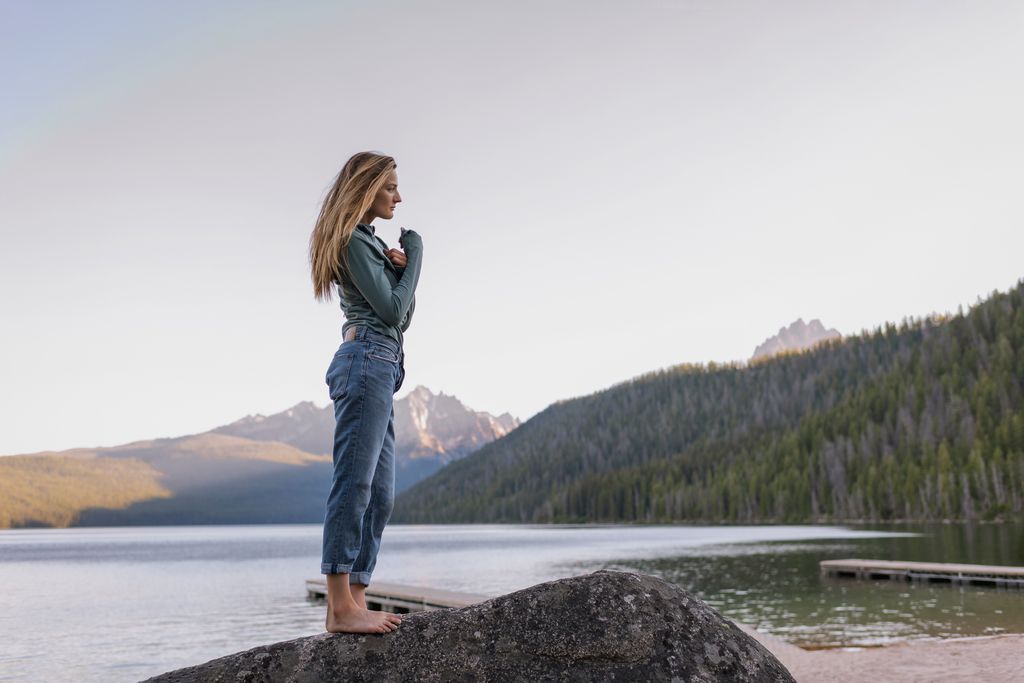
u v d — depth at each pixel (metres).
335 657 2.86
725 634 3.03
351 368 3.06
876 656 9.77
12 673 15.09
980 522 95.25
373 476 3.12
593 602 3.00
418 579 34.19
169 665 15.75
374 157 3.21
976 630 14.88
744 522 133.62
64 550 92.56
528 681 2.84
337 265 3.09
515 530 151.50
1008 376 130.88
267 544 110.56
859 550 46.88
